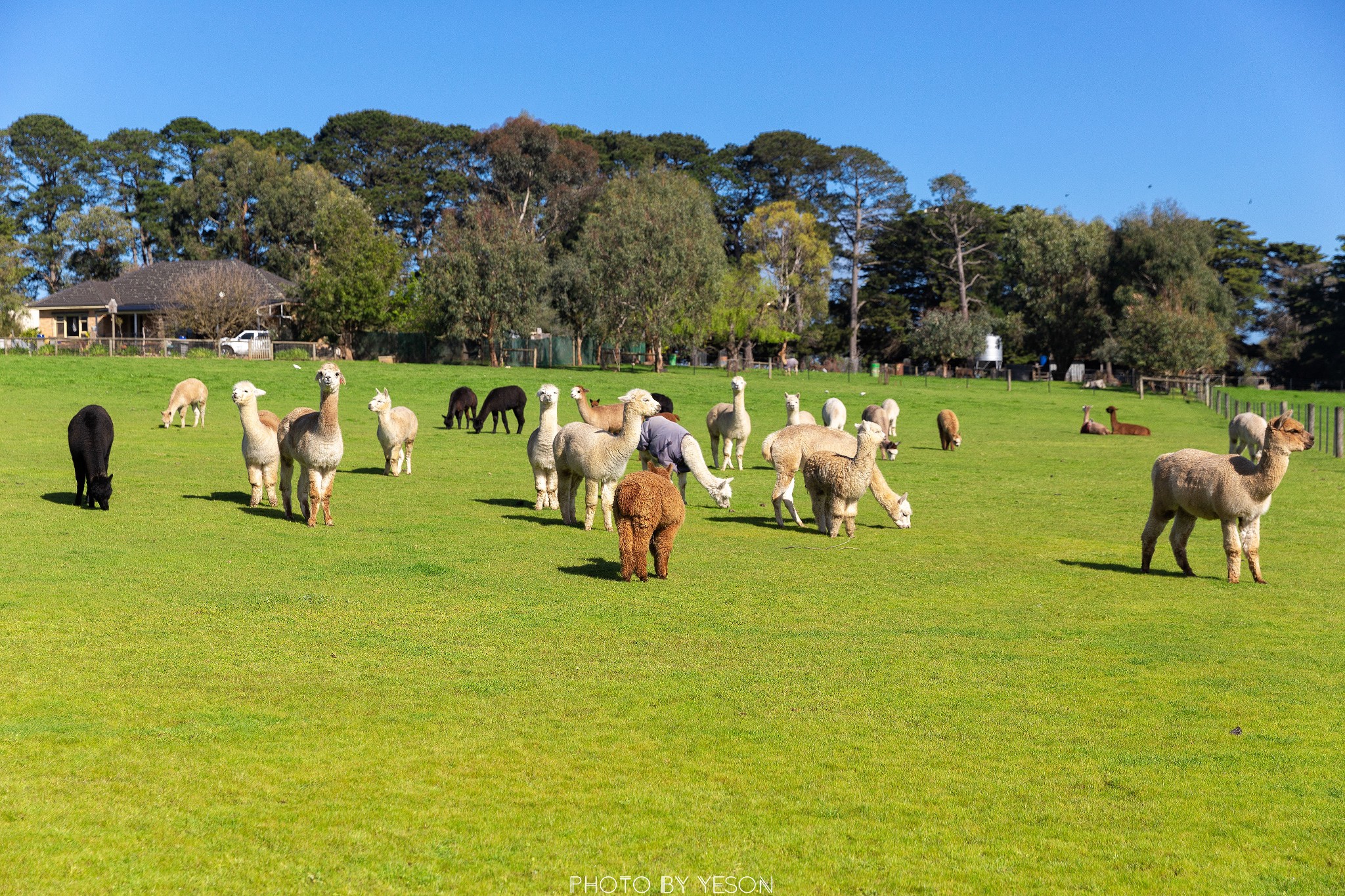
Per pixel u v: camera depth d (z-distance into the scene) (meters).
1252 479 10.84
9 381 35.25
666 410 24.83
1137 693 7.18
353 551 11.68
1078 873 4.63
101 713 6.31
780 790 5.45
